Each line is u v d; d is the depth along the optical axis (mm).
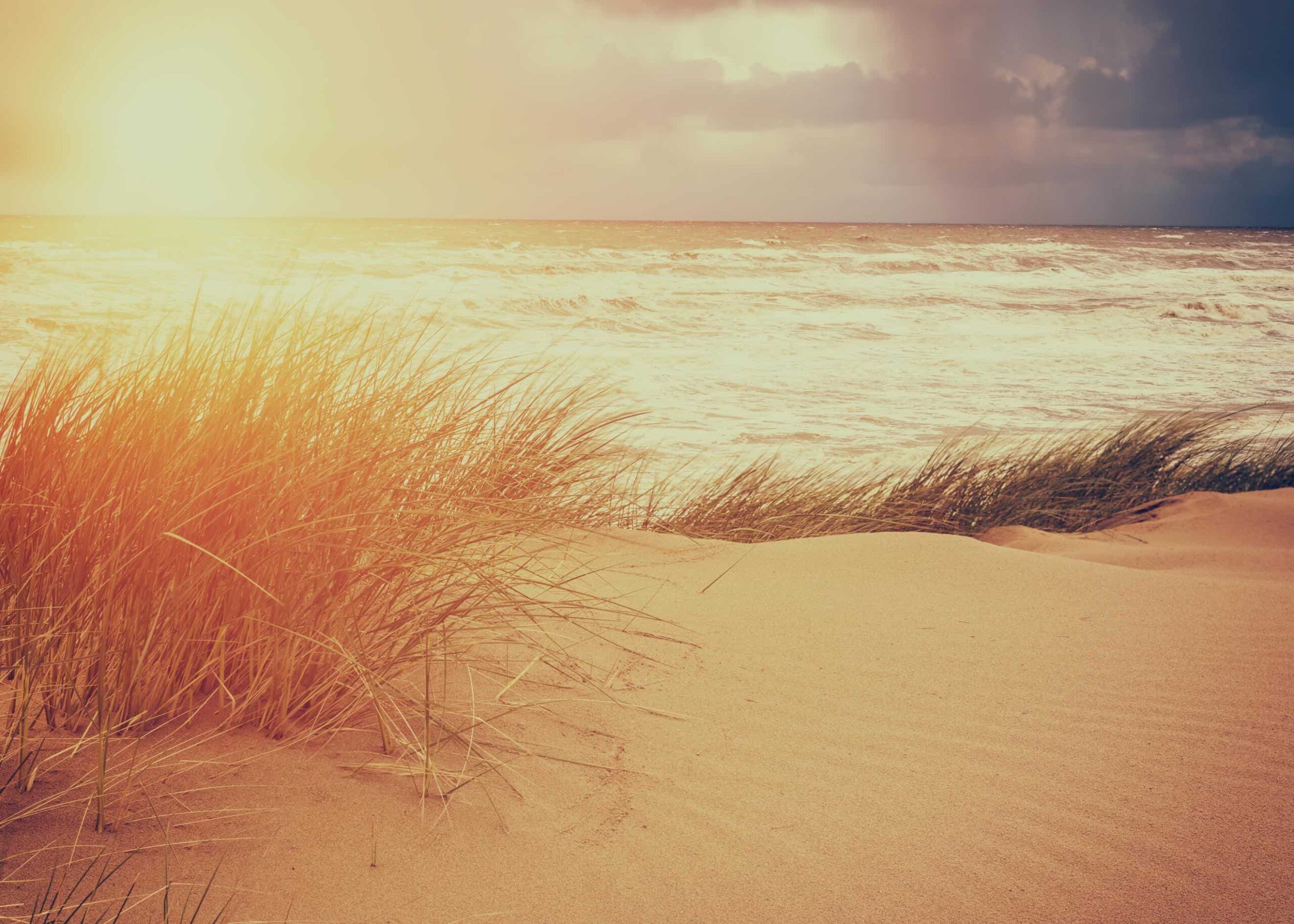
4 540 2055
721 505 5453
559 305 25625
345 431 2385
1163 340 21953
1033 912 1693
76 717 1973
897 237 86125
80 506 2035
